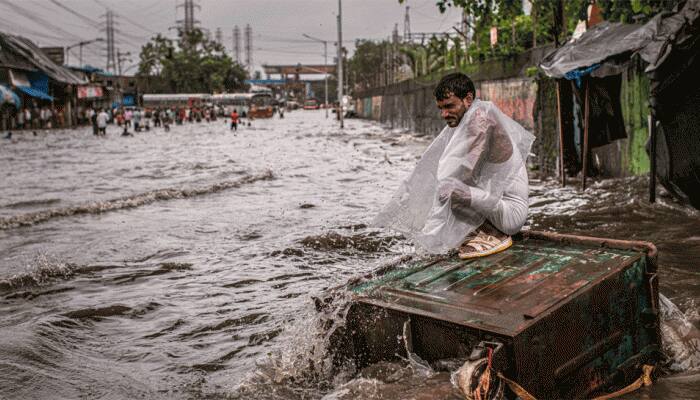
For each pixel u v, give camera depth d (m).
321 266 6.32
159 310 5.05
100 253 7.11
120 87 79.62
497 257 3.58
